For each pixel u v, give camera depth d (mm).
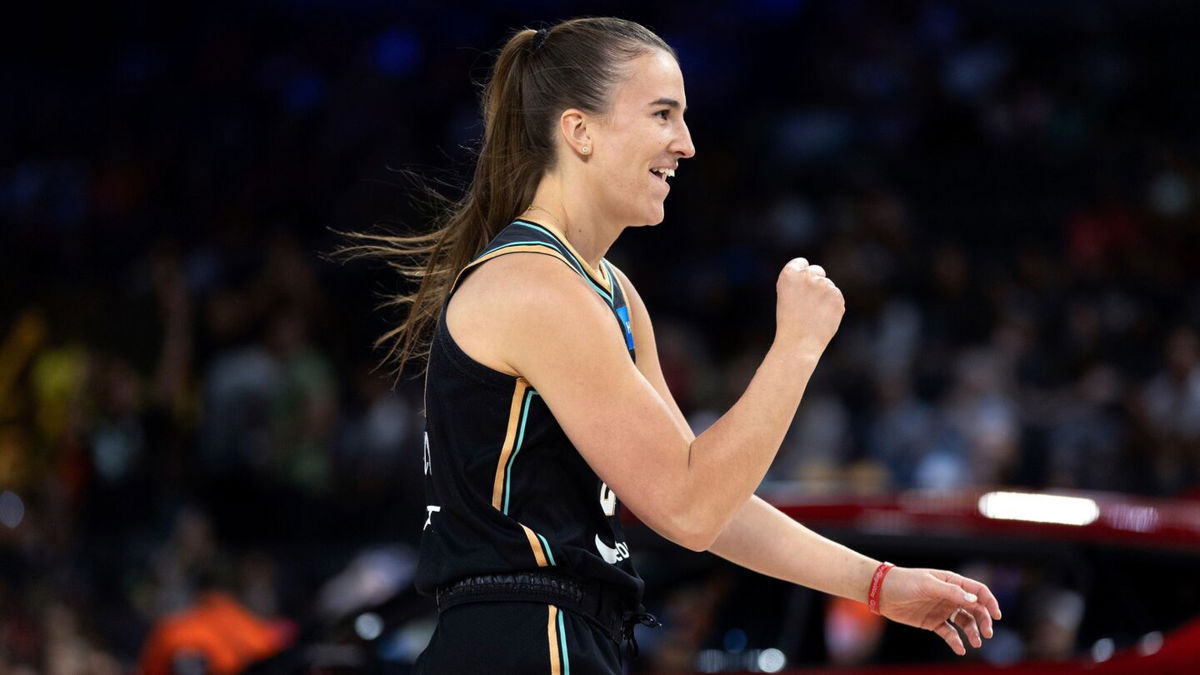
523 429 4617
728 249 25938
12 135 30312
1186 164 25281
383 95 30188
